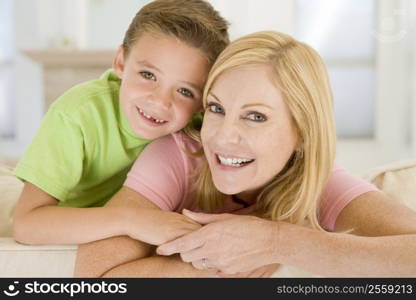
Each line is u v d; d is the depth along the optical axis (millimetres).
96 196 1166
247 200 1005
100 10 4379
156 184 924
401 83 4379
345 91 4559
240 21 4387
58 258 823
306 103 849
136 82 991
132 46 1017
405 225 876
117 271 804
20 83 4387
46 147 968
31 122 4426
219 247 789
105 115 1074
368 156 4406
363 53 4527
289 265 826
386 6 4391
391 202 943
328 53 4555
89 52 3863
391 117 4430
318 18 4535
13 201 1142
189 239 798
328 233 813
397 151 4406
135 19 1044
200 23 979
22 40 4332
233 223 804
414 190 1096
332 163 909
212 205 981
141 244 852
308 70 854
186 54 957
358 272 784
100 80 1140
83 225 828
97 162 1087
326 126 881
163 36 959
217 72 844
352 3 4504
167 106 976
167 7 997
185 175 973
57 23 4289
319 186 903
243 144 835
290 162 954
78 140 1006
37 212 872
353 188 970
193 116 1038
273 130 836
